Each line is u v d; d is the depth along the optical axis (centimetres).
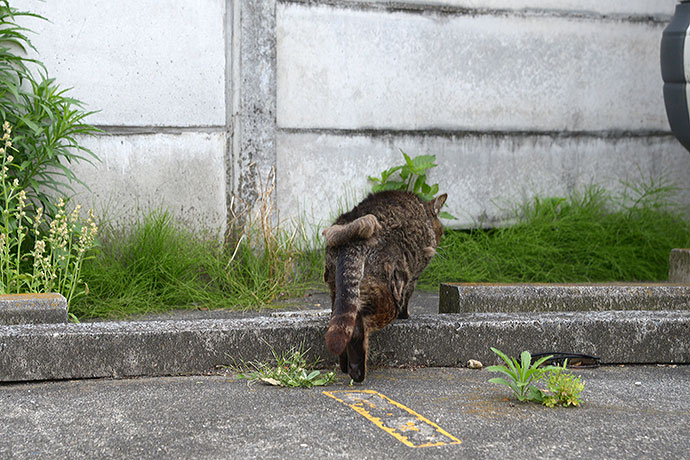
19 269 325
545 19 396
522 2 393
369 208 292
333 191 379
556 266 382
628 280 386
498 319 304
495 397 279
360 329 281
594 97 404
